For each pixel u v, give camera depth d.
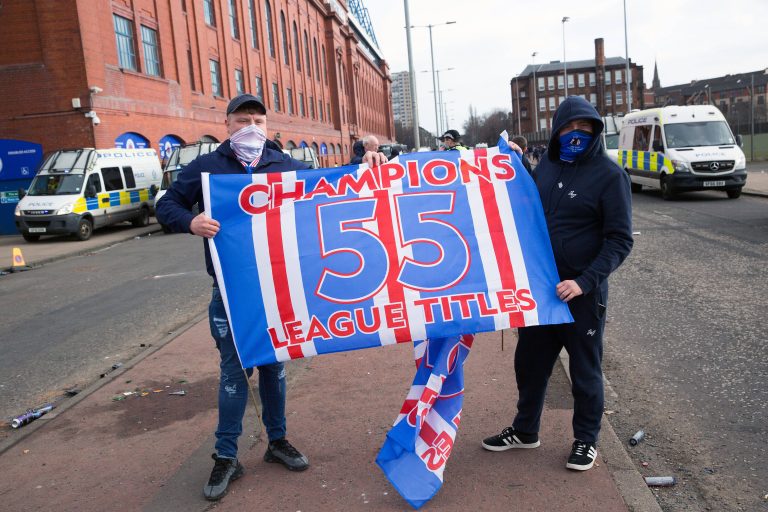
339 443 3.73
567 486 3.10
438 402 3.17
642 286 7.73
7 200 21.36
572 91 100.81
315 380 4.87
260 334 3.13
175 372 5.30
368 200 3.27
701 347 5.30
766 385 4.39
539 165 3.45
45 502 3.26
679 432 3.81
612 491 3.03
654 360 5.10
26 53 20.81
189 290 9.52
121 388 4.99
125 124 22.91
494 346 5.43
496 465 3.34
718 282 7.61
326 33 62.09
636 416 4.07
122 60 23.62
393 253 3.19
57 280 11.66
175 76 27.62
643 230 12.33
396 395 4.44
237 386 3.26
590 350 3.22
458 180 3.32
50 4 20.50
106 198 19.33
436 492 3.01
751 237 10.72
